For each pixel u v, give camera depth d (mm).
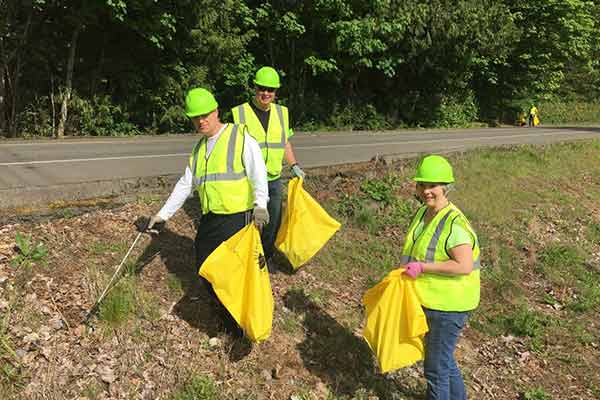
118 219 5367
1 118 14289
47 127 14844
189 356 4020
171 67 17000
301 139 16578
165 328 4211
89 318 4023
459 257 3432
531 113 35500
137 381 3693
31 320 3877
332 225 5309
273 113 4848
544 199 10258
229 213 3949
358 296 5656
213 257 3703
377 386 4406
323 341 4691
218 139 3912
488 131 25234
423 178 3482
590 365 5586
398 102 27219
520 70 35750
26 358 3596
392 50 24406
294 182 5297
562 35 34688
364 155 11844
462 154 11906
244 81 19094
